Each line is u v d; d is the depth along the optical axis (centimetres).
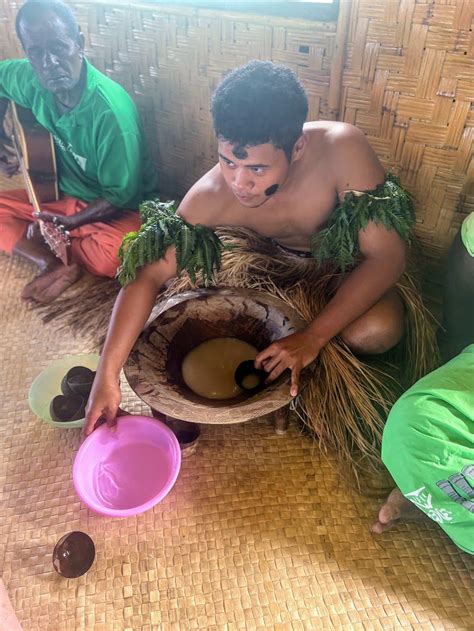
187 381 131
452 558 122
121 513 112
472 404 104
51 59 157
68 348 171
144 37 188
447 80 140
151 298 130
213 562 121
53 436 146
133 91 207
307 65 159
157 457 131
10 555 123
